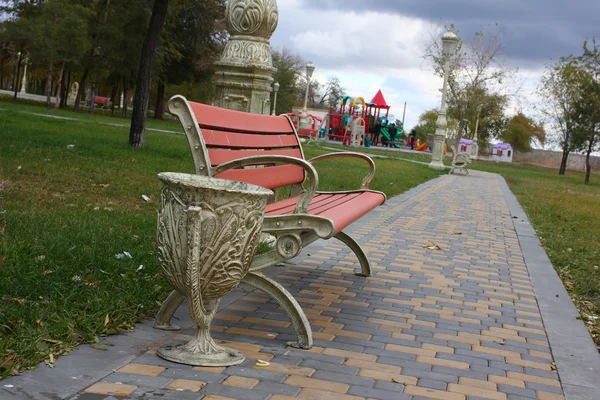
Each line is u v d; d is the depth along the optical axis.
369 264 5.83
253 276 3.83
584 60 46.22
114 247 5.38
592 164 77.12
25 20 41.25
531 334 4.47
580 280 6.38
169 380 3.06
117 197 8.46
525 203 15.34
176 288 3.32
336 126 56.28
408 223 9.51
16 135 14.38
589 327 4.75
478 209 12.53
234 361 3.38
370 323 4.43
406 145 65.88
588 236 10.17
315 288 5.26
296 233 3.81
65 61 40.66
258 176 4.90
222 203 3.13
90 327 3.54
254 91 7.77
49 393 2.76
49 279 4.20
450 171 26.59
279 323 4.20
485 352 4.00
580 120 43.91
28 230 5.54
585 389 3.49
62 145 13.71
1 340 3.16
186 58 51.53
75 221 6.23
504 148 73.56
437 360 3.78
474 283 5.95
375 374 3.44
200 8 50.41
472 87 51.78
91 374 3.03
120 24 45.72
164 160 13.59
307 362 3.53
